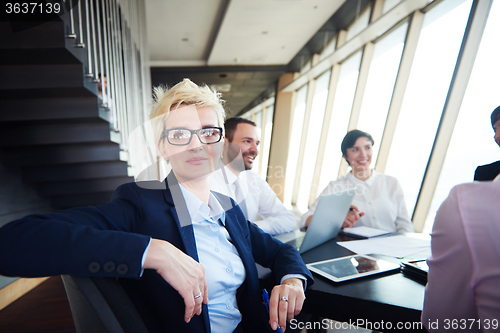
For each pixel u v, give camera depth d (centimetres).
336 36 585
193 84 77
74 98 242
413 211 406
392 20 413
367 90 511
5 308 232
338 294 79
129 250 53
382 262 102
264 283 90
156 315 67
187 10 511
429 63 376
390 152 452
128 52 365
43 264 47
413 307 71
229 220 87
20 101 239
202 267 63
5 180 271
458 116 334
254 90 979
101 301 47
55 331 197
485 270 47
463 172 331
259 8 484
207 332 67
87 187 321
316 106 730
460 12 330
